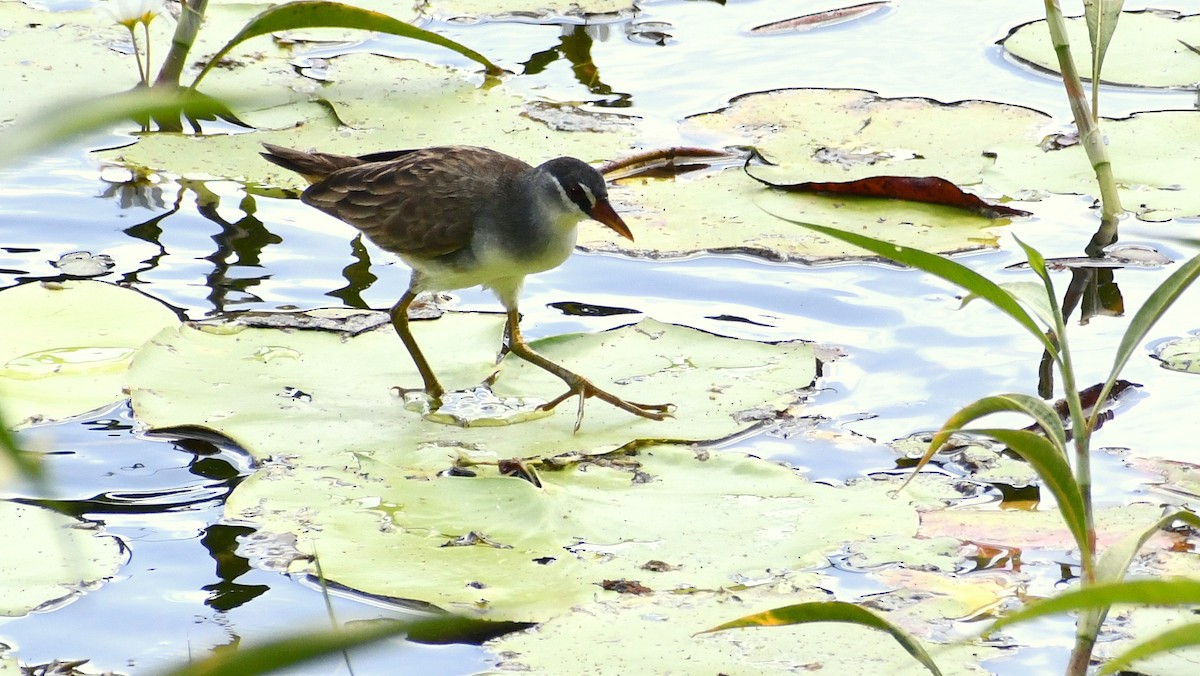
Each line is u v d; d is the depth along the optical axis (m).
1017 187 12.67
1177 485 8.55
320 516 8.23
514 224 10.22
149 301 10.68
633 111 14.30
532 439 9.24
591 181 10.21
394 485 8.59
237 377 9.82
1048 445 6.09
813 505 8.38
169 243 11.95
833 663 6.91
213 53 15.32
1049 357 10.24
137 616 7.38
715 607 7.37
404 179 10.70
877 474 8.85
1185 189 12.55
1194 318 10.72
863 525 8.16
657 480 8.70
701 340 10.45
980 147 13.42
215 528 8.17
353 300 11.25
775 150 13.42
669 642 7.07
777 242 11.91
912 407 9.69
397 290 11.48
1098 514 8.24
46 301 10.59
